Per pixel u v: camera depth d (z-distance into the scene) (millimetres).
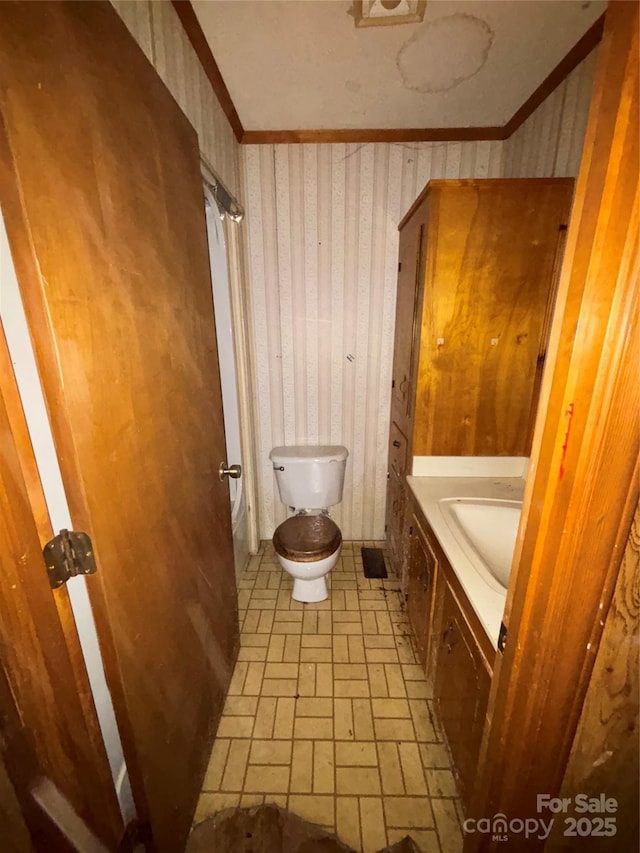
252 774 1282
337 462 2236
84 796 747
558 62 1438
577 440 510
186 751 1102
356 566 2355
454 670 1156
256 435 2402
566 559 553
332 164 1998
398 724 1439
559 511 549
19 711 630
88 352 660
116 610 753
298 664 1690
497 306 1507
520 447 1670
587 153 474
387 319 2213
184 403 1081
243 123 1879
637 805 648
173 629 1014
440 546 1286
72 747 716
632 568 549
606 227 448
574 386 508
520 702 674
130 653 804
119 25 748
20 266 542
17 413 579
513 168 1868
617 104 421
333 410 2367
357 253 2121
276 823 1153
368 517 2574
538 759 690
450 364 1576
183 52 1255
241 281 2014
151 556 896
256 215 2064
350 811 1185
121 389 765
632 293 433
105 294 706
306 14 1225
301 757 1332
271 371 2305
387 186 2025
